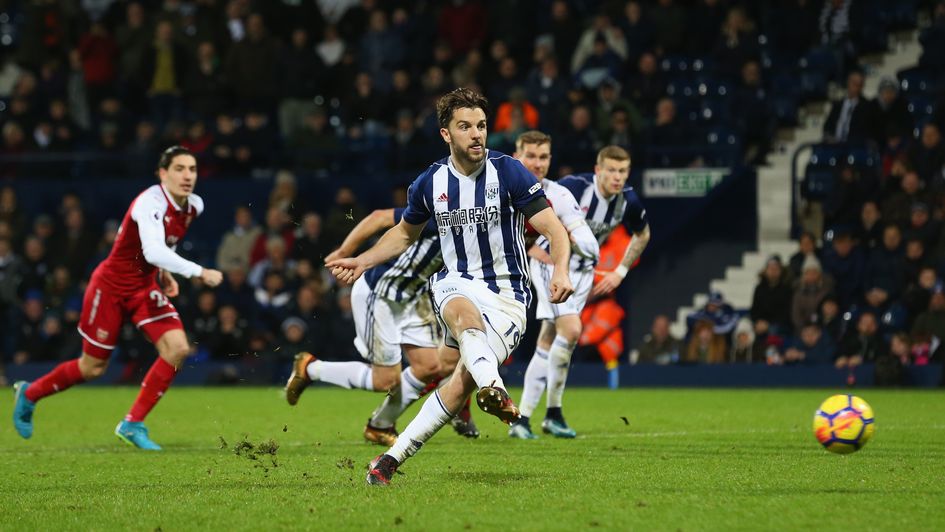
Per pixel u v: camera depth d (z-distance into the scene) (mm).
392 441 19766
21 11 51719
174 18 46844
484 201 14320
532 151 19172
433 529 11453
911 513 12156
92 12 51250
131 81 46750
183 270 19250
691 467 16078
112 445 20469
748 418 24875
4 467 17094
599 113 41219
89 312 20078
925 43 41344
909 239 35750
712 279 39781
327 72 45094
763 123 41688
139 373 39438
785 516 12000
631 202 21609
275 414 26875
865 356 35062
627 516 12047
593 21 46312
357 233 19047
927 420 23672
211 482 15078
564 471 15688
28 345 39625
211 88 44969
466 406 20375
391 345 19406
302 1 47656
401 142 42594
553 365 20547
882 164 38469
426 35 45719
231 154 43562
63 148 44656
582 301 21266
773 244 39719
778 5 44312
